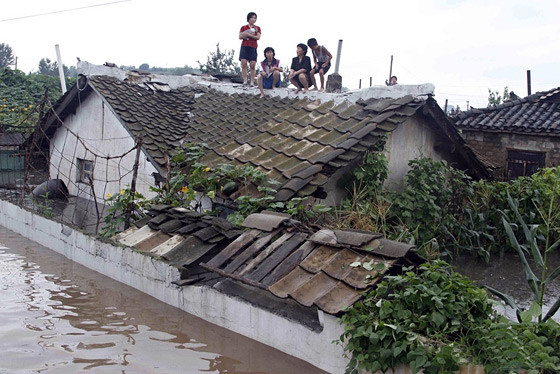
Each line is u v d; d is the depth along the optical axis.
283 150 9.31
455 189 10.16
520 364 3.76
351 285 5.06
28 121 17.86
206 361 5.32
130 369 5.12
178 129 11.15
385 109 9.38
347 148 8.45
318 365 4.97
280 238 6.32
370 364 4.35
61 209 11.32
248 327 5.72
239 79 16.11
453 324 4.35
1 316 6.45
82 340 5.80
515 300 7.75
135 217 9.02
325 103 10.77
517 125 14.47
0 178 15.00
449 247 10.25
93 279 7.96
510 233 5.57
